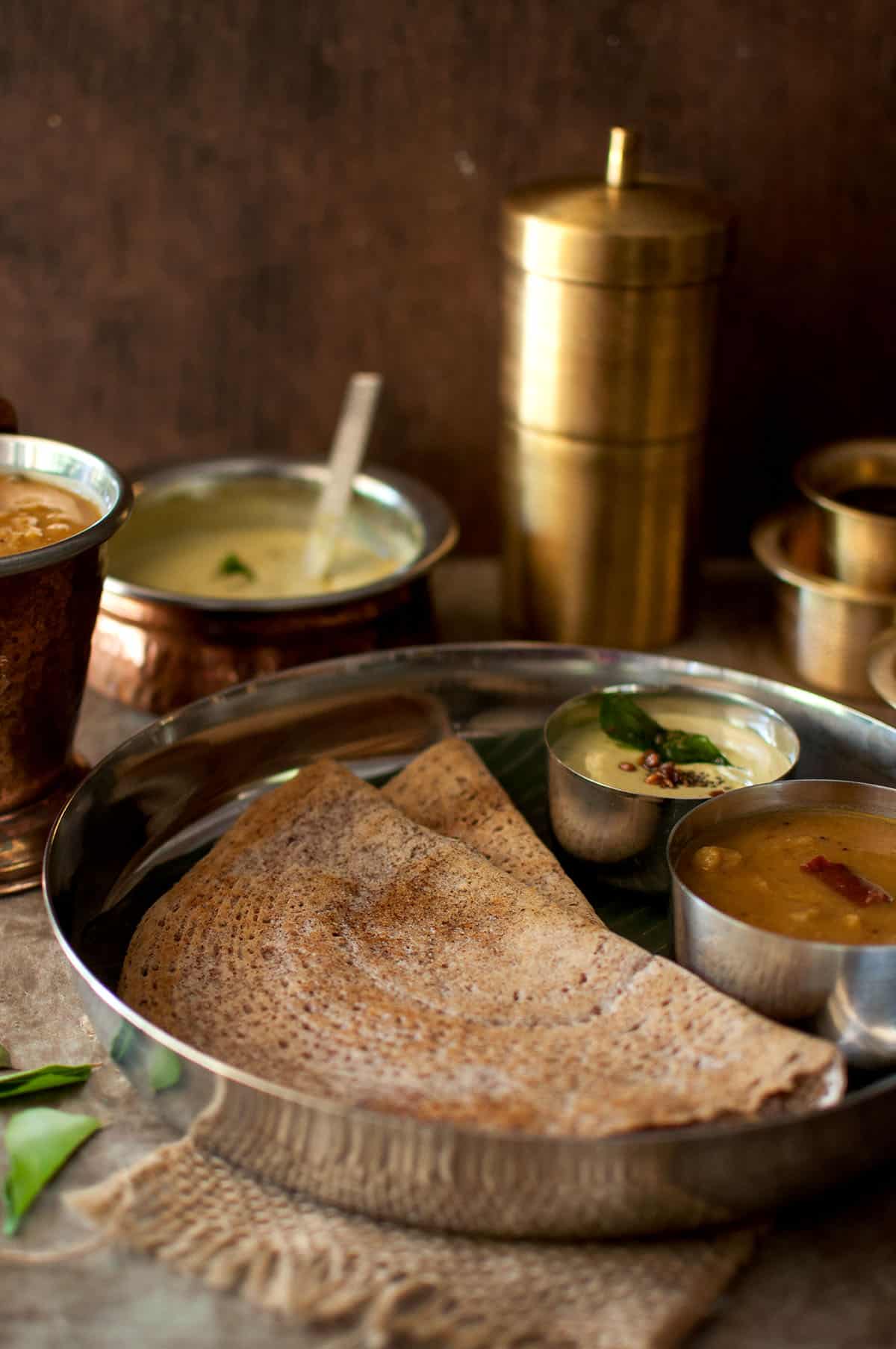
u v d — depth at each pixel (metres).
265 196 0.80
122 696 0.73
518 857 0.62
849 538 0.73
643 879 0.62
